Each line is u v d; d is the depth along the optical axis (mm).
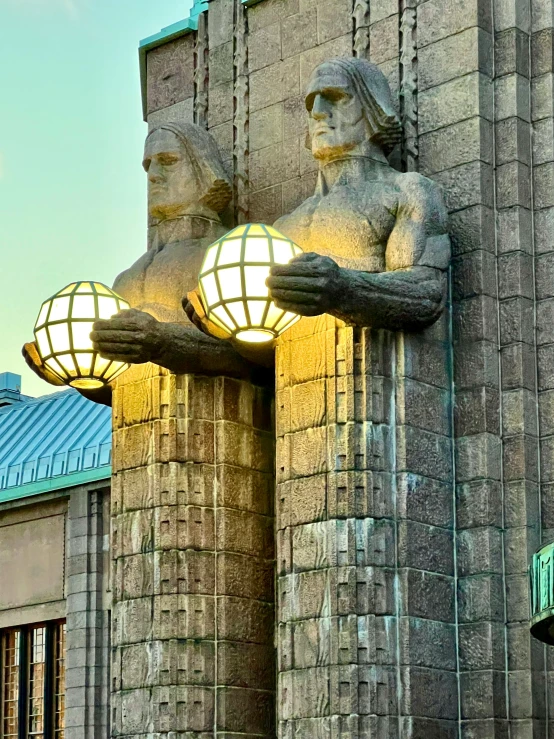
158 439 15289
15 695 30656
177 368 15172
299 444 14336
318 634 13820
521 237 14703
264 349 15109
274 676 15133
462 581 14156
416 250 14234
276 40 16609
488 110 15000
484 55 15086
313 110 15047
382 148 15070
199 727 14633
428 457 14227
